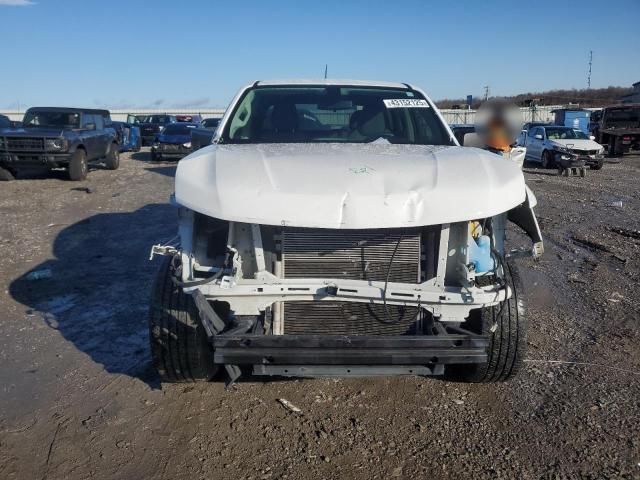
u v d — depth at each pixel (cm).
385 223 308
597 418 373
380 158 356
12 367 447
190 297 370
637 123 2997
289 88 486
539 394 405
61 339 502
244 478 315
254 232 330
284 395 403
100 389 411
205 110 6069
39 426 363
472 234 346
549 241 907
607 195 1470
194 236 340
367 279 339
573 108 4062
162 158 2258
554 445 345
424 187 320
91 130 1739
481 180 330
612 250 834
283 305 341
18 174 1742
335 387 416
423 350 314
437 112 473
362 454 337
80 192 1377
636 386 415
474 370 396
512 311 374
